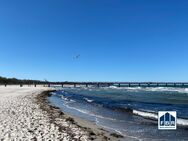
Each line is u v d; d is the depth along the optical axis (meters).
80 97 52.31
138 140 13.70
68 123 17.38
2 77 139.75
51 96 56.41
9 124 14.97
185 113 25.19
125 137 14.42
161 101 39.62
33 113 20.83
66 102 39.50
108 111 27.30
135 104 34.84
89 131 15.13
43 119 17.83
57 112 23.73
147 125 18.44
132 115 23.95
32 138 11.79
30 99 37.91
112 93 68.69
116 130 16.52
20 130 13.41
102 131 15.80
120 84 160.00
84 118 21.80
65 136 12.66
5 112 20.44
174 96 52.38
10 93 53.25
